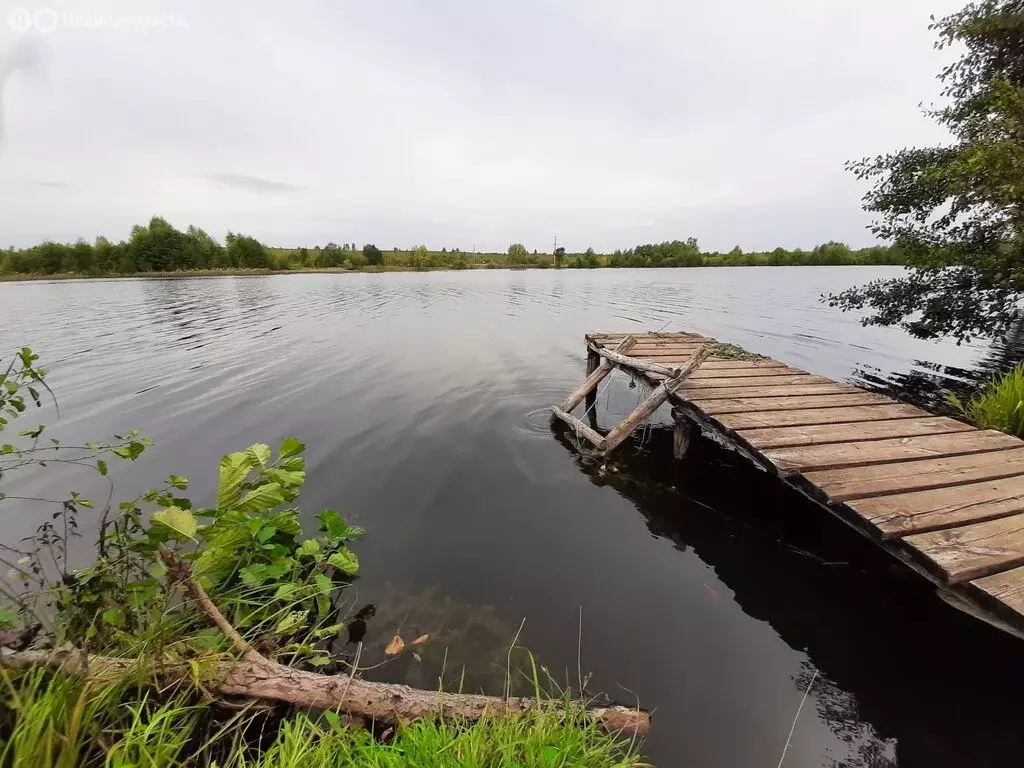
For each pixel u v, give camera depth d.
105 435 5.95
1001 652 2.80
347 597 3.17
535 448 5.75
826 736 2.29
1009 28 6.09
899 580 3.43
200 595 2.31
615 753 2.11
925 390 7.74
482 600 3.16
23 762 1.56
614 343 8.43
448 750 1.86
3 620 2.00
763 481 5.01
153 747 1.80
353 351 11.05
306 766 1.81
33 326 14.26
